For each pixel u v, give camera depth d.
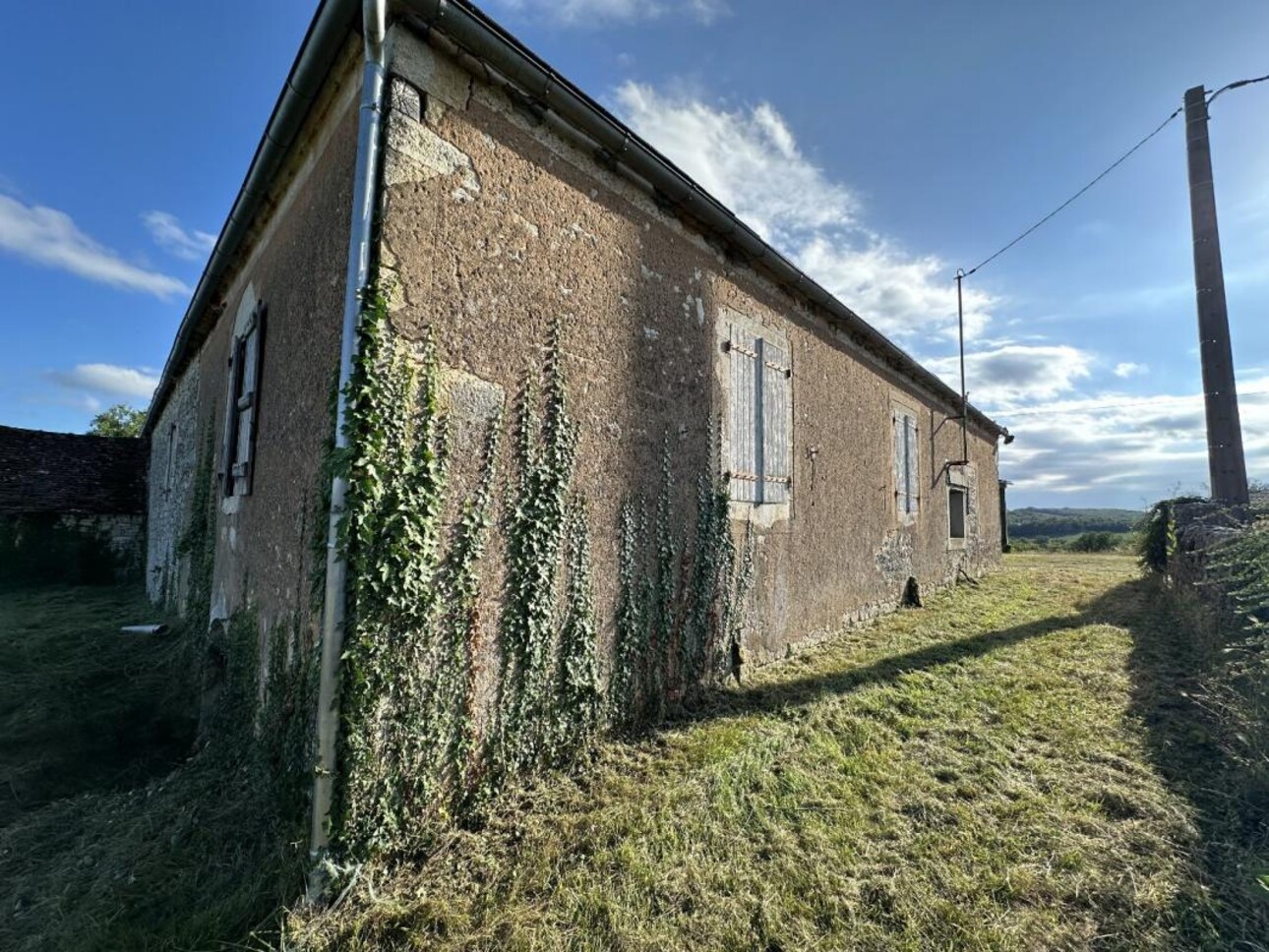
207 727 3.92
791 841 2.59
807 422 6.09
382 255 2.50
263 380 4.29
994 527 13.54
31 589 10.82
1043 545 25.12
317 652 2.59
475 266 2.89
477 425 2.87
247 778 3.10
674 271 4.32
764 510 5.31
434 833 2.56
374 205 2.51
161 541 9.25
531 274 3.18
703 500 4.54
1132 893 2.20
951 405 10.73
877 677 4.91
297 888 2.20
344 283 2.78
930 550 9.43
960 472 10.95
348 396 2.41
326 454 2.72
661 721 3.94
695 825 2.69
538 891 2.26
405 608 2.51
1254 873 2.25
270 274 4.30
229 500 4.83
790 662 5.37
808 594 5.95
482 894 2.25
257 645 3.63
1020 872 2.35
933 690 4.57
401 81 2.62
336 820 2.30
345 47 2.92
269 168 3.68
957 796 2.98
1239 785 2.90
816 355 6.34
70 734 3.79
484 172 2.96
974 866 2.40
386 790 2.43
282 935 1.98
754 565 5.12
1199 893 2.17
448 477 2.73
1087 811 2.79
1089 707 4.14
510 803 2.86
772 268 5.39
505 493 3.00
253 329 4.55
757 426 5.27
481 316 2.90
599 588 3.56
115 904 2.22
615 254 3.77
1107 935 2.01
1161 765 3.23
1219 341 7.20
